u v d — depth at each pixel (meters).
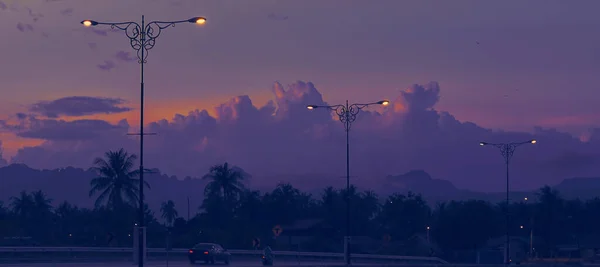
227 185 130.88
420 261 82.19
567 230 123.06
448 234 104.00
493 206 124.19
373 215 149.12
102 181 113.81
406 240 118.69
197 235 109.62
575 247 102.56
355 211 139.62
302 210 137.00
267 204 132.12
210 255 69.38
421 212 144.62
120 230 111.31
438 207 140.00
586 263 45.75
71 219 141.25
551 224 121.50
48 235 132.12
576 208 126.38
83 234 121.94
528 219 113.12
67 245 107.12
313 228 124.12
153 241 113.50
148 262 71.75
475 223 102.88
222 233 110.00
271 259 65.88
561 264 44.09
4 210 150.25
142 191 44.12
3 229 110.44
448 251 105.00
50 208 159.50
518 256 98.94
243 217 125.88
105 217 115.12
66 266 59.47
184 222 132.25
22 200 150.62
